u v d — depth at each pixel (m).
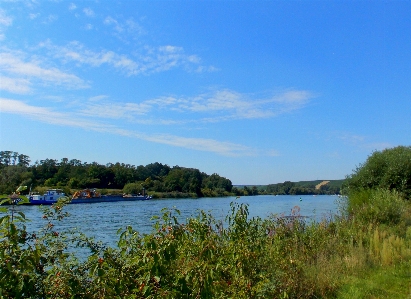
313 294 7.10
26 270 2.58
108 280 3.01
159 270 3.16
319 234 10.87
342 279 8.07
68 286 2.84
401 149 20.56
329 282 7.65
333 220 13.80
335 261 9.12
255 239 5.94
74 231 4.06
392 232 12.05
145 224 22.19
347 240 11.02
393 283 7.79
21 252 2.64
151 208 45.47
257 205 46.81
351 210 15.50
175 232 3.54
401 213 14.02
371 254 9.71
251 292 4.57
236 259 4.74
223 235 5.43
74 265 3.17
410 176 18.59
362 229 12.43
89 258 3.12
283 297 5.48
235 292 4.43
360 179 20.31
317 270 8.21
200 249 3.81
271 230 8.95
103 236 13.19
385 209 13.78
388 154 20.31
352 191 19.86
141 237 3.64
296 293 6.69
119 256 3.38
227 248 4.92
